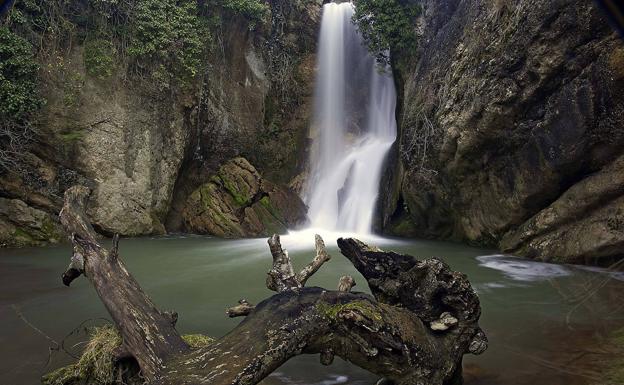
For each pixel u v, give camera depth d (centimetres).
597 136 985
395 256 480
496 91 1162
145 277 1001
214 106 1836
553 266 1050
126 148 1544
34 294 826
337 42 2136
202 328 653
